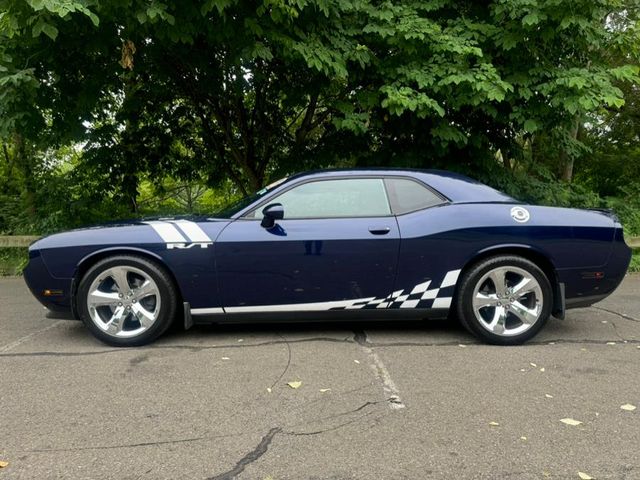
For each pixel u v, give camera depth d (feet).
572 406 9.62
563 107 20.68
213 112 30.68
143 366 11.80
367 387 10.53
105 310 13.39
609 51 22.98
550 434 8.54
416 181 13.89
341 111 21.98
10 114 19.69
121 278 13.10
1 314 17.20
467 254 13.23
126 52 19.51
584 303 13.62
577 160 41.98
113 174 31.58
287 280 13.11
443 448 8.11
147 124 31.45
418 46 20.58
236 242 12.97
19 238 26.68
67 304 13.23
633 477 7.30
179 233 13.07
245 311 13.32
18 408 9.62
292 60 19.77
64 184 30.68
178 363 11.99
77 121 23.54
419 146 23.95
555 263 13.35
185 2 17.11
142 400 9.96
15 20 15.64
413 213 13.50
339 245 13.02
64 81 22.27
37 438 8.49
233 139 33.24
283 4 17.04
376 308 13.41
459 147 22.49
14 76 17.35
